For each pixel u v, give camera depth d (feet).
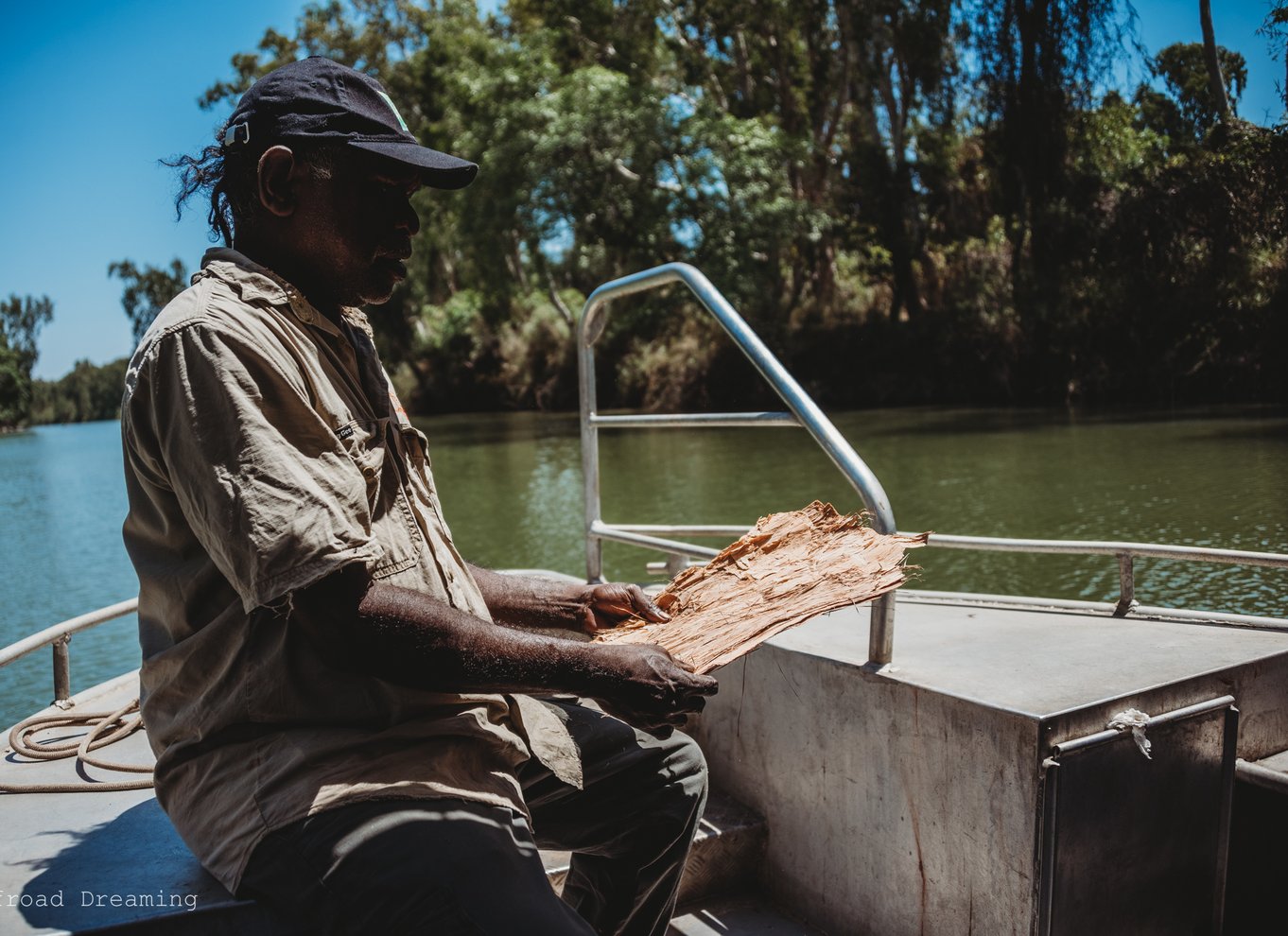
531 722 4.59
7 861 4.57
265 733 3.98
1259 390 24.00
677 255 82.28
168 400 3.81
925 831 5.28
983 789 4.96
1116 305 28.73
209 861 3.98
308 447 3.85
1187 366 24.76
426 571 4.29
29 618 20.90
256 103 4.26
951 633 6.32
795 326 82.23
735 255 80.84
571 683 4.01
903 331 75.72
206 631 4.00
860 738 5.65
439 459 54.03
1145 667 5.44
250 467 3.66
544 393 108.88
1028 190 32.01
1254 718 5.55
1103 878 4.93
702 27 88.22
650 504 29.55
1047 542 6.89
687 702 4.14
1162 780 5.11
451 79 98.02
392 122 4.37
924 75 67.56
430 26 108.27
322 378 4.11
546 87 85.25
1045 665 5.53
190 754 4.10
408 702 4.03
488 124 85.40
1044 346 47.62
